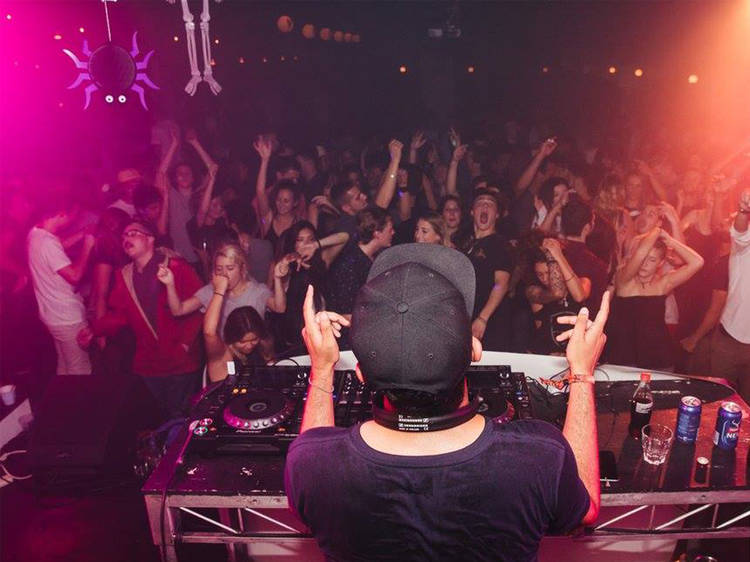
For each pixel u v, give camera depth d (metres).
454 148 5.60
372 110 8.75
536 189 5.27
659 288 3.71
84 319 4.13
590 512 0.91
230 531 2.03
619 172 4.63
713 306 3.85
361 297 0.88
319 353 1.09
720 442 2.06
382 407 0.87
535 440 0.84
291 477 0.89
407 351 0.81
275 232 4.76
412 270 0.88
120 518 3.00
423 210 4.52
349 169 5.18
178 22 7.16
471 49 8.59
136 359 3.86
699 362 3.99
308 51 8.50
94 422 3.12
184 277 3.83
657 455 2.00
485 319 3.91
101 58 2.90
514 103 8.59
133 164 4.87
